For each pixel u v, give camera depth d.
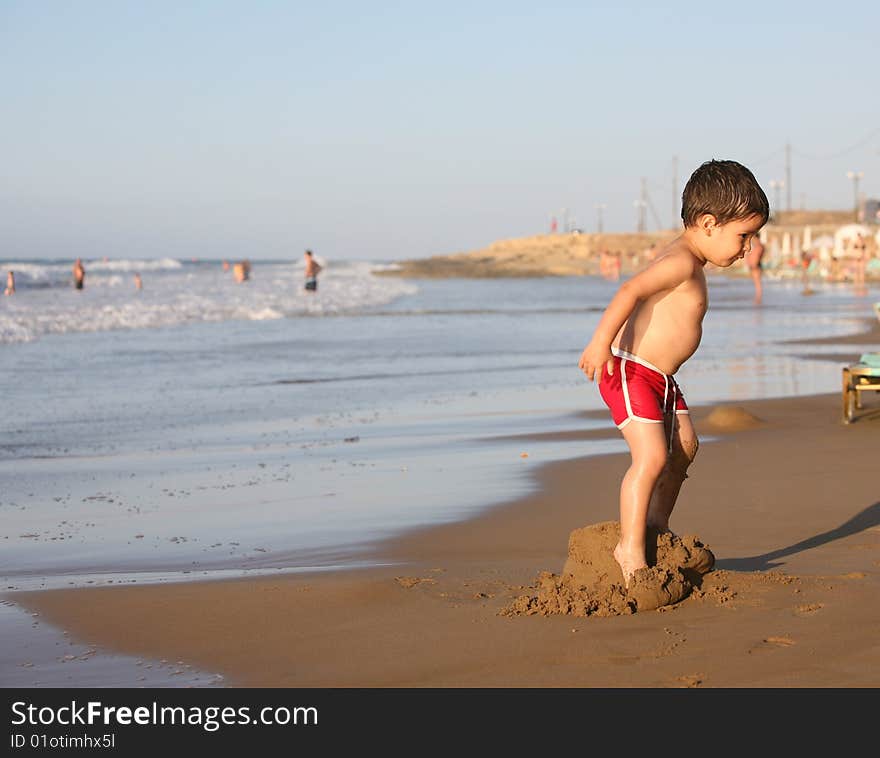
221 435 12.00
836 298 42.81
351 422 12.73
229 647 4.48
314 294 53.38
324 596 5.16
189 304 42.44
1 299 47.47
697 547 4.91
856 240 66.56
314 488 8.62
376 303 44.91
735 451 9.20
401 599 5.05
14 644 4.65
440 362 20.19
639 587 4.62
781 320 29.77
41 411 14.17
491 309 39.72
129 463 10.33
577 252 152.50
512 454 9.91
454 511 7.43
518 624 4.53
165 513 7.90
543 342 24.56
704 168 4.75
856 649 4.02
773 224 134.38
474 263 143.50
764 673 3.83
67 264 161.25
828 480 7.75
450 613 4.77
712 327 27.50
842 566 5.34
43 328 28.83
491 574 5.58
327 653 4.32
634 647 4.15
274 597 5.18
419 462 9.68
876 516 6.56
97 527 7.51
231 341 25.59
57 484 9.30
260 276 98.75
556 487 8.14
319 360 20.86
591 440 10.66
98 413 13.93
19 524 7.70
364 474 9.16
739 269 87.56
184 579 5.81
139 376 18.28
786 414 11.63
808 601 4.64
